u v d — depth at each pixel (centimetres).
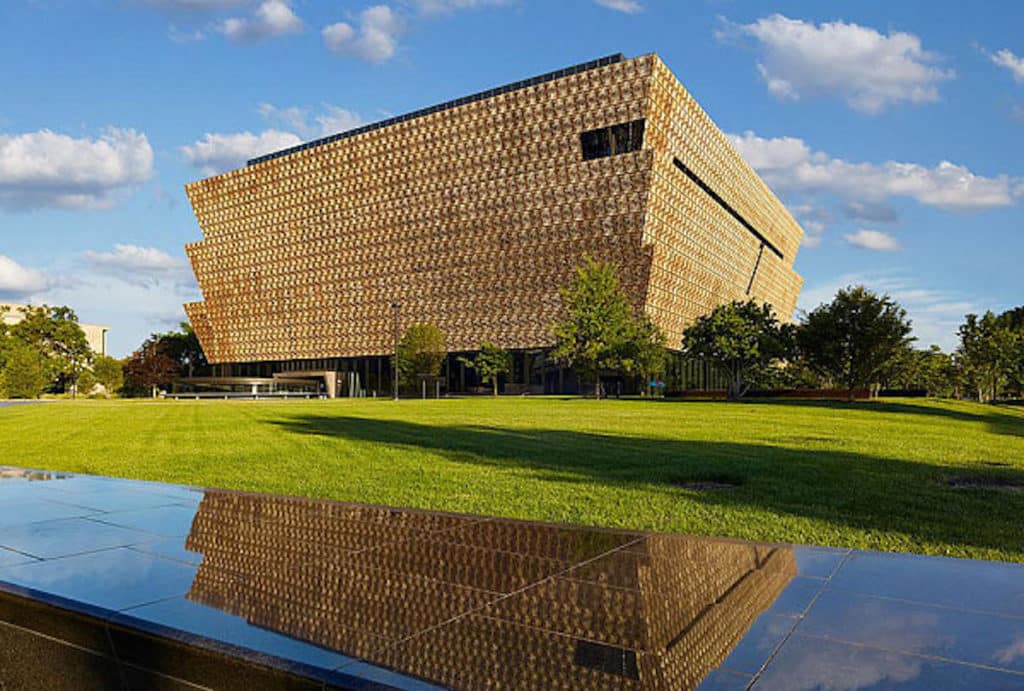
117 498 845
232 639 370
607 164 8394
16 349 9512
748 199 11750
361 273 10800
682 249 9225
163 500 829
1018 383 7175
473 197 9519
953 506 1076
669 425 2894
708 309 10256
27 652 457
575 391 8794
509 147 9138
